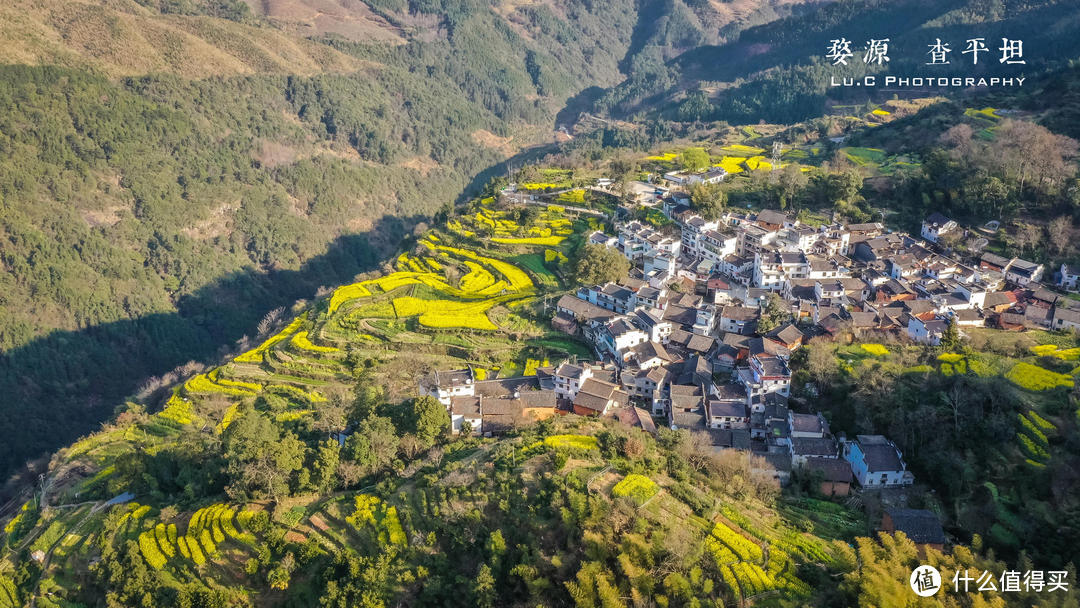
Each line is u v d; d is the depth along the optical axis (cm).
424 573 7612
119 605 8594
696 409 11312
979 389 9962
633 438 9269
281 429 11125
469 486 8681
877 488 9519
